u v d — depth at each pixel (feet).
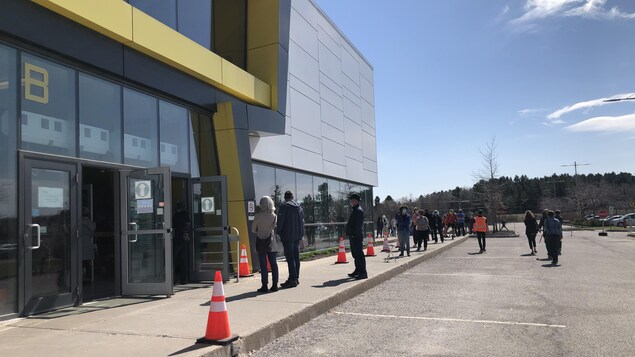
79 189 26.21
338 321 23.88
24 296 22.52
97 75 28.09
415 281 37.65
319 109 68.64
